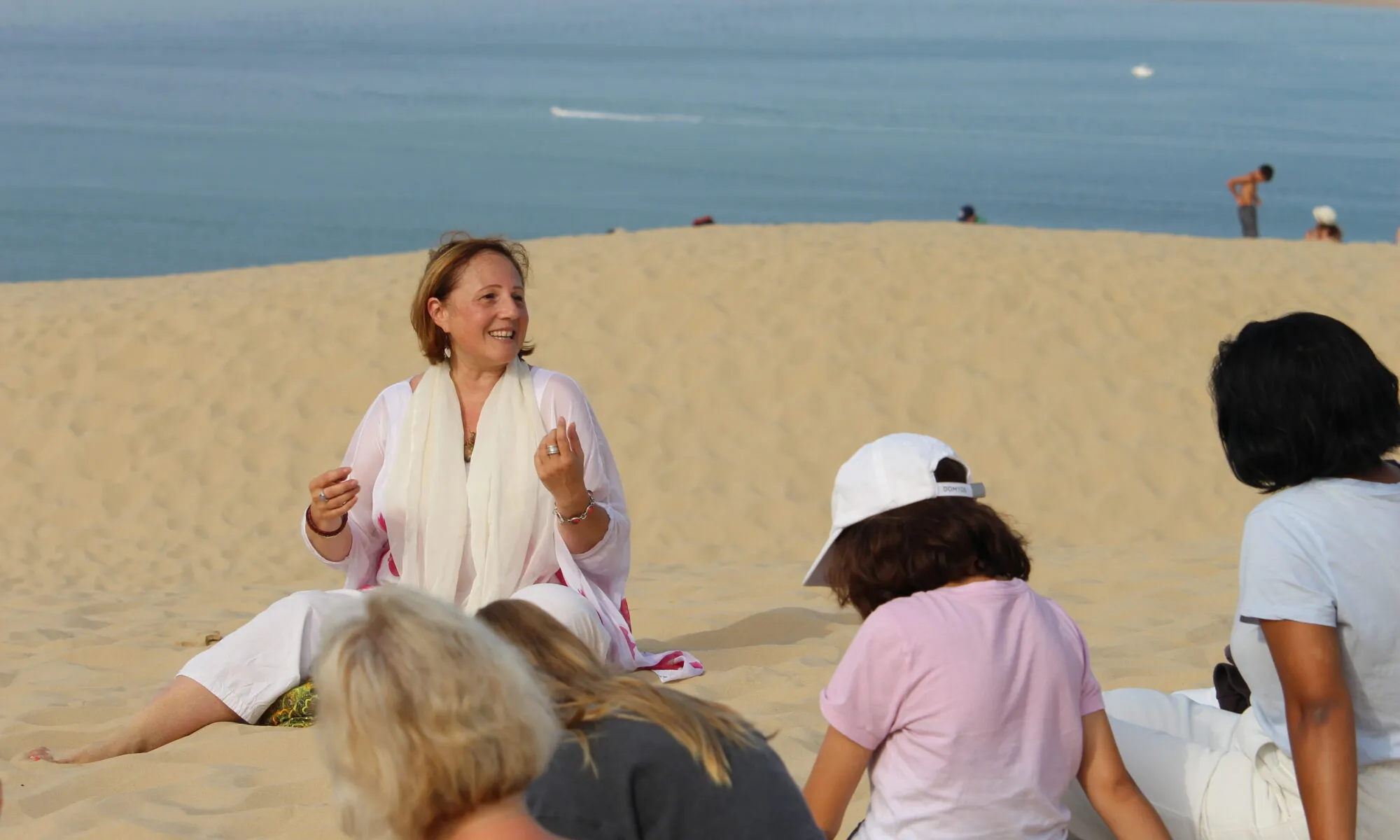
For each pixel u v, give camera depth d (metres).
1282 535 2.79
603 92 114.38
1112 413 12.03
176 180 67.94
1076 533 10.81
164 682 5.68
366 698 1.94
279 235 54.12
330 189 65.12
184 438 12.23
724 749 2.34
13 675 5.77
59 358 13.15
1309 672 2.73
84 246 51.72
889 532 2.82
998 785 2.72
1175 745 3.12
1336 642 2.76
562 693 2.34
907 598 2.81
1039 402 12.19
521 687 2.01
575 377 12.70
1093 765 2.87
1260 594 2.80
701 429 12.06
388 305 13.85
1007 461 11.61
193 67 150.00
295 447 12.06
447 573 4.85
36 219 56.78
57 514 11.37
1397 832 2.81
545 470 4.59
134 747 4.45
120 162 74.00
